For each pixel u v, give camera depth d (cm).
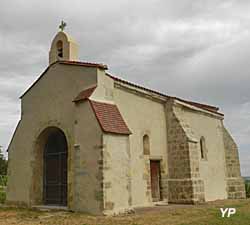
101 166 1363
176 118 1941
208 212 1427
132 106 1753
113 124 1461
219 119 2525
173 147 1922
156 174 1872
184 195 1822
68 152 1563
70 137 1580
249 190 2716
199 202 1820
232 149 2552
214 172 2292
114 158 1416
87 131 1452
